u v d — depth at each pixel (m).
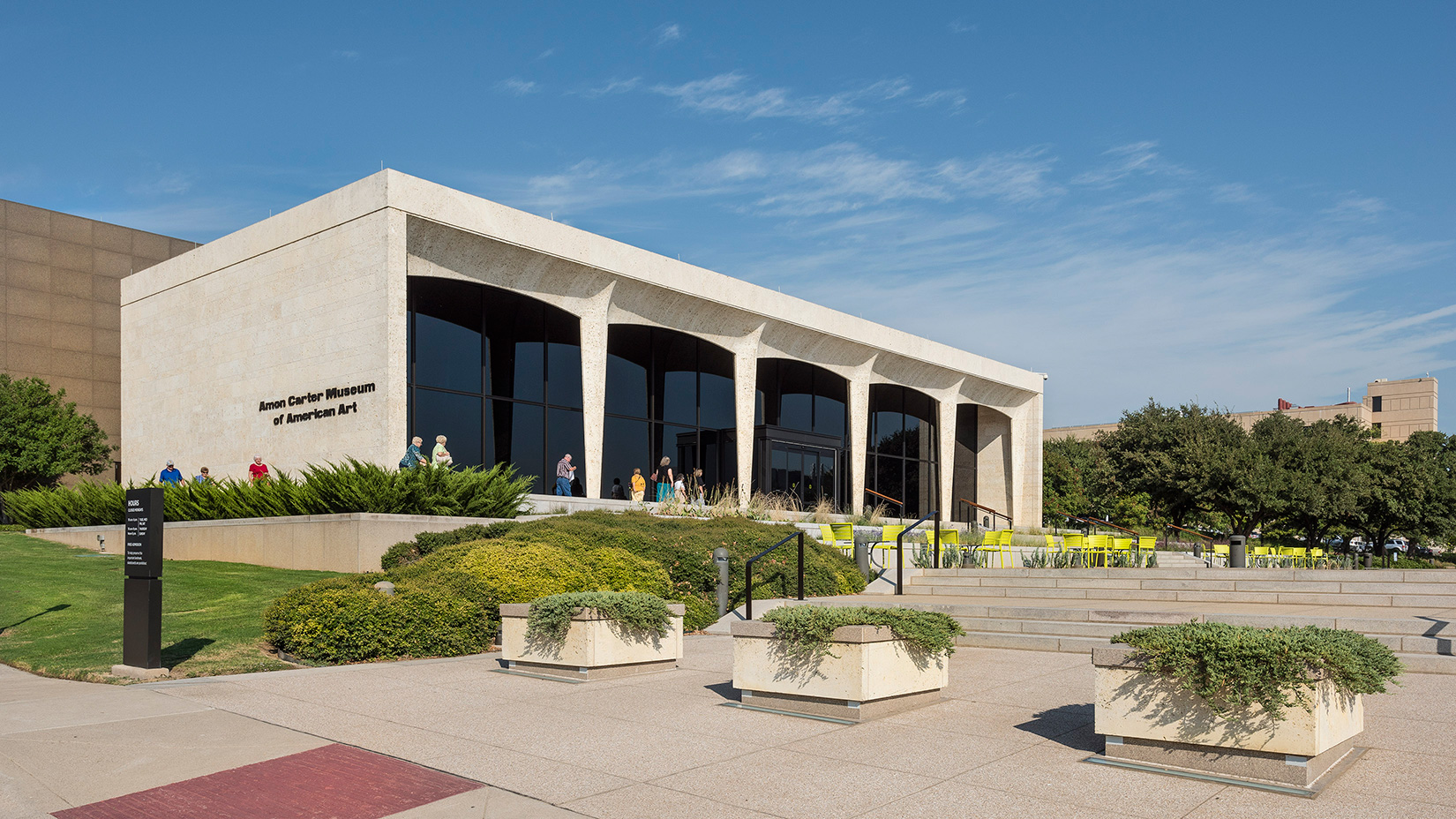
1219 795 5.39
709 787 5.73
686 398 32.38
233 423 26.66
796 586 16.03
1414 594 12.77
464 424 25.45
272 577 16.34
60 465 34.09
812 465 37.00
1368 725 7.00
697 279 30.78
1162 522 47.84
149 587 9.68
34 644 11.23
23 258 36.81
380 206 22.69
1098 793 5.50
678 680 9.65
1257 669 5.54
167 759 6.36
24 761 6.30
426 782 5.87
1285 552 32.28
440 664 10.72
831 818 5.14
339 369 23.38
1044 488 61.53
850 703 7.54
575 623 9.62
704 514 21.80
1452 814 5.01
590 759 6.41
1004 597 15.57
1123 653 6.14
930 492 43.53
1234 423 48.31
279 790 5.70
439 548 14.37
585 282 27.78
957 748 6.60
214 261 27.97
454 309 25.56
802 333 35.50
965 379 43.91
